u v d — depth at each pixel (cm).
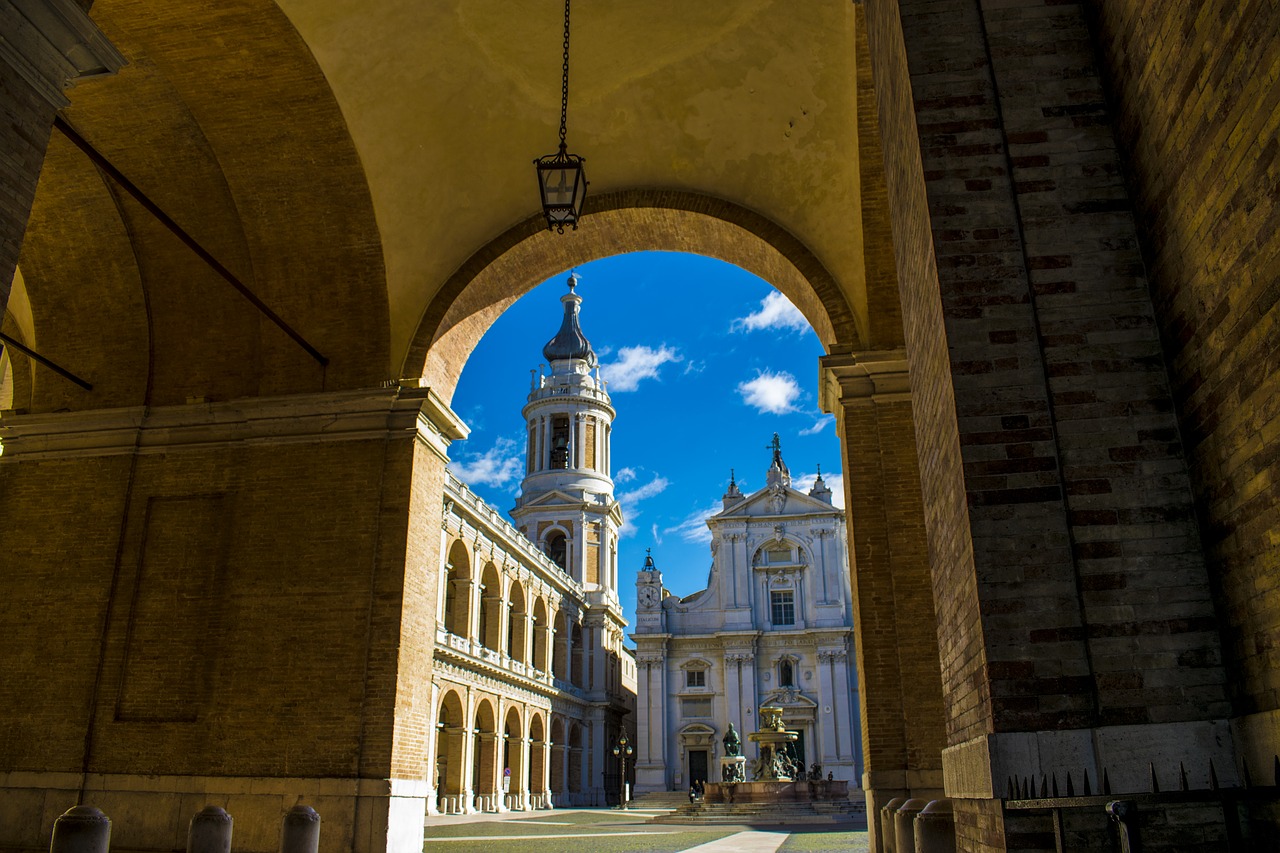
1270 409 502
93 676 1484
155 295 1653
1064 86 705
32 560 1566
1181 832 532
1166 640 571
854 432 1458
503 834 2572
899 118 805
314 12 1310
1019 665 576
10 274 721
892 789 1298
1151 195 632
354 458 1528
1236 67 506
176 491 1572
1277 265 485
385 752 1372
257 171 1512
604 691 6719
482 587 4638
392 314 1590
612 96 1542
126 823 1395
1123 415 618
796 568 6341
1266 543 514
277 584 1480
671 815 3897
